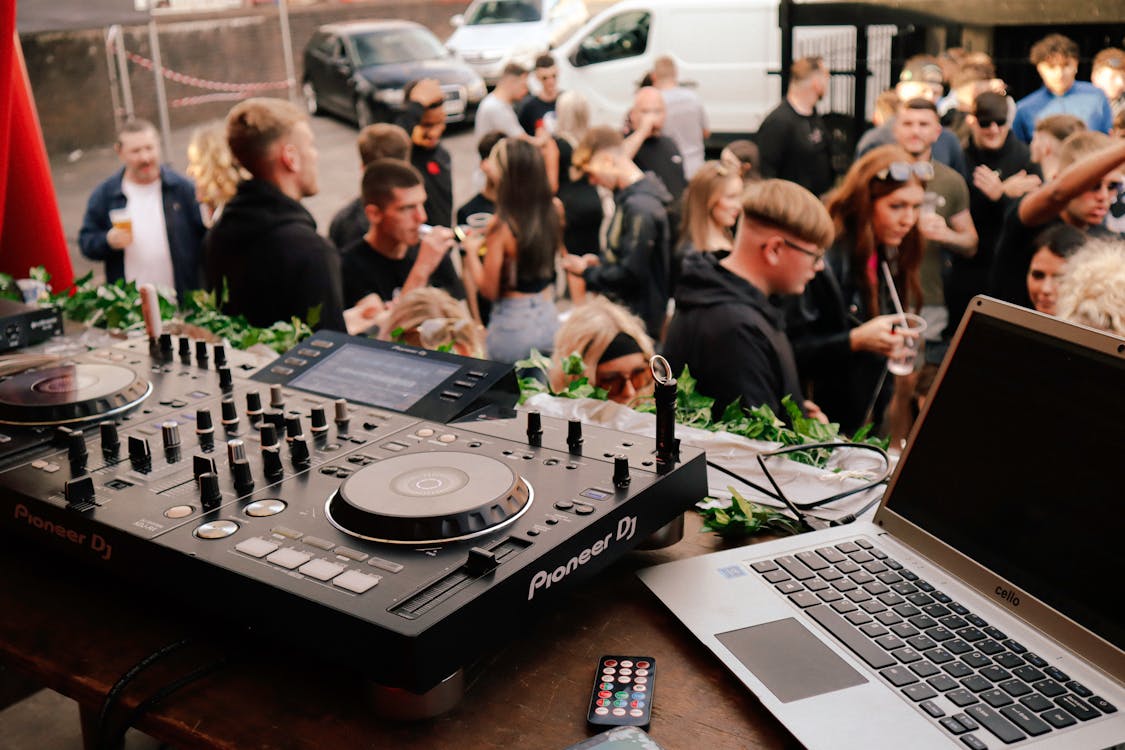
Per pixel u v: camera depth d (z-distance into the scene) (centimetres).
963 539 103
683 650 97
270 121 313
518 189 386
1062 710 84
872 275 366
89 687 93
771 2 535
